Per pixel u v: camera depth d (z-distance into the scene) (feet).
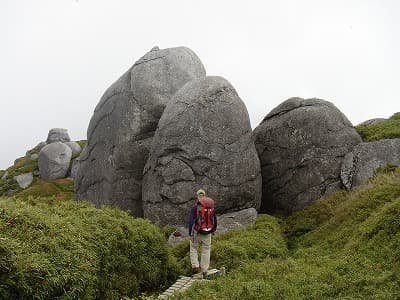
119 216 43.39
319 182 66.74
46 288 26.61
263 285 33.63
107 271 35.78
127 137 74.59
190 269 45.93
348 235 46.24
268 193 72.23
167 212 63.57
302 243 52.80
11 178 153.28
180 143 63.87
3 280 25.16
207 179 62.39
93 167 80.74
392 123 77.15
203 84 67.15
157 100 75.20
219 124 63.87
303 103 73.26
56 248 29.73
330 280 33.86
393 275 32.48
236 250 46.85
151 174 67.00
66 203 42.14
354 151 67.15
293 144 69.92
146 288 41.22
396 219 40.24
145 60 80.23
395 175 55.52
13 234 29.27
